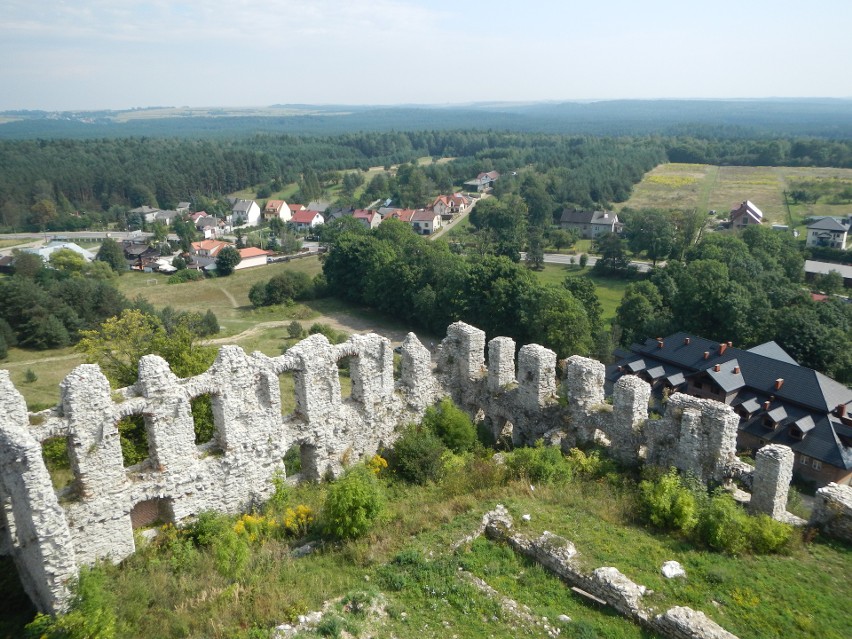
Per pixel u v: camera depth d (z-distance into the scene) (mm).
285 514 25531
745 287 74125
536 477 27031
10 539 22953
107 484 22781
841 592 19141
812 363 61625
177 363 37375
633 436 28641
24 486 19156
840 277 90000
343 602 18297
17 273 101500
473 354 35438
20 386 65812
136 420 32750
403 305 90438
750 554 21156
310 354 28250
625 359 58469
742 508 24297
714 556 20859
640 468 28125
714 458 26062
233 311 100812
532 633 17359
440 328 81438
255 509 27203
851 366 60219
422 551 20953
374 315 96625
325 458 29797
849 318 69438
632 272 105938
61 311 81875
